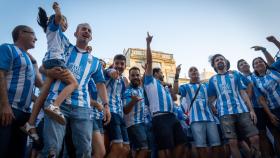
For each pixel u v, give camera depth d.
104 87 4.38
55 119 3.29
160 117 5.78
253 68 7.11
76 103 3.59
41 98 3.66
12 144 3.87
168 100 5.98
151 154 6.30
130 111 5.94
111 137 5.27
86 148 3.52
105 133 5.35
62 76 3.60
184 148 5.70
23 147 4.05
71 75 3.67
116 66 5.99
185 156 5.70
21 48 4.31
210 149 6.20
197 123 6.29
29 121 3.61
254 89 6.64
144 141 5.81
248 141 6.01
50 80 3.67
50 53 3.72
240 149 6.36
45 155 3.24
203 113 6.38
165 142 5.56
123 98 6.17
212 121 6.35
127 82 6.54
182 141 5.72
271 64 7.09
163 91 6.06
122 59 6.04
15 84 3.94
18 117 3.91
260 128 6.40
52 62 3.64
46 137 3.29
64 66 3.68
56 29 3.76
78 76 3.87
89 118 3.69
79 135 3.51
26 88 4.05
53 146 3.24
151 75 6.21
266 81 6.60
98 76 4.36
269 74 6.67
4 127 3.56
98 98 5.20
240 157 5.55
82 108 3.62
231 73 6.37
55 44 3.75
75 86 3.61
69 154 3.86
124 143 5.50
